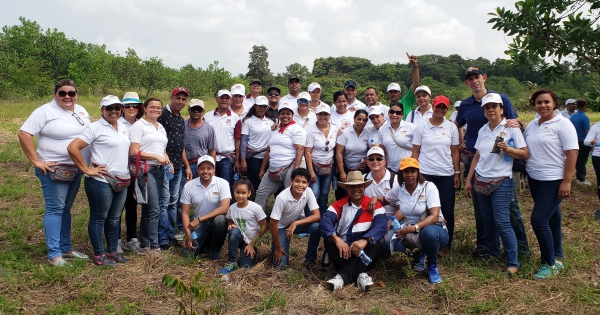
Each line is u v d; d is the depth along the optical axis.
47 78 27.36
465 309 4.11
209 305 4.16
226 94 6.74
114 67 30.66
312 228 5.11
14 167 9.88
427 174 5.36
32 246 5.46
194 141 6.33
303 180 4.94
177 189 6.07
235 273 4.84
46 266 4.69
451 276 4.78
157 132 5.43
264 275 4.86
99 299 4.18
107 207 4.92
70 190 5.10
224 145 6.73
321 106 6.31
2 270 4.62
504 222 4.75
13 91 24.53
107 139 4.80
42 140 4.84
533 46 6.08
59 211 4.90
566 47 5.87
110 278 4.63
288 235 4.94
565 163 4.53
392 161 5.96
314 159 6.42
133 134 5.24
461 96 55.94
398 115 5.87
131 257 5.25
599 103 5.83
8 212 6.77
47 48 30.78
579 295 4.27
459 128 5.75
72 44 32.78
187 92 5.96
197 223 5.26
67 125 4.86
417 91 6.56
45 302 4.12
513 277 4.67
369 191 5.43
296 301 4.25
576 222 6.41
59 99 4.87
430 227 4.61
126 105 5.41
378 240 4.67
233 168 7.02
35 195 7.78
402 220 5.06
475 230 6.26
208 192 5.42
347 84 7.52
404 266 4.88
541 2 5.92
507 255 4.77
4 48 32.62
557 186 4.60
